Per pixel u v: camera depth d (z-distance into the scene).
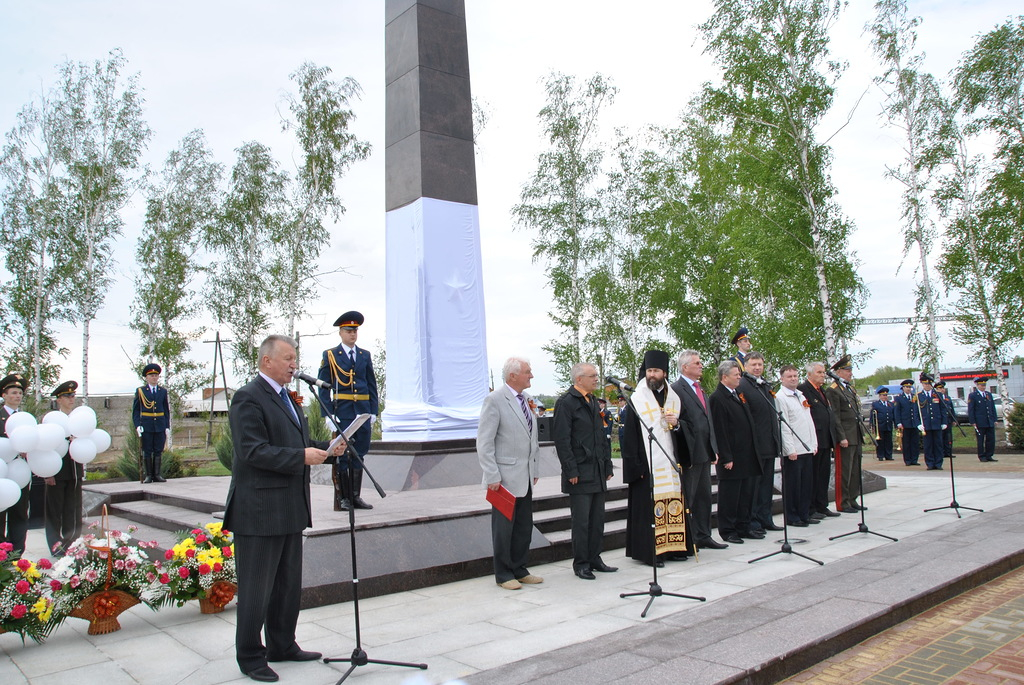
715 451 6.69
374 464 9.33
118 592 4.85
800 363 19.16
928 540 6.51
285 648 4.02
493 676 3.54
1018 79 17.80
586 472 5.91
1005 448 17.89
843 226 18.27
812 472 8.16
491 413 5.74
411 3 10.38
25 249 21.14
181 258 24.72
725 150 21.06
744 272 22.31
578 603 5.07
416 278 9.88
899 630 4.40
